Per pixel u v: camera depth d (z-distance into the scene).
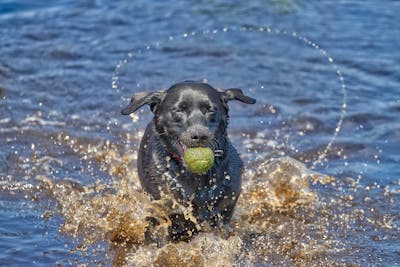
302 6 22.22
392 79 17.55
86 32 20.44
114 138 14.99
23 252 10.84
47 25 20.84
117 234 11.37
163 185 10.83
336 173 13.70
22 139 14.77
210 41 19.89
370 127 15.51
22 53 18.95
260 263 10.70
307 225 11.90
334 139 15.05
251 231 11.69
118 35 20.27
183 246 10.88
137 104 11.05
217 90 11.23
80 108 16.25
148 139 11.38
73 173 13.55
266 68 18.34
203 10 21.98
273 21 21.11
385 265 10.64
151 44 19.69
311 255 10.93
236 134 15.27
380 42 19.56
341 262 10.73
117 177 13.49
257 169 13.68
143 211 11.12
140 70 18.20
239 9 22.02
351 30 20.38
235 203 11.17
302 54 19.06
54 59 18.70
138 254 10.80
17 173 13.41
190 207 10.87
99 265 10.60
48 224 11.72
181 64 18.58
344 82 17.48
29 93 16.83
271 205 12.56
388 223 11.93
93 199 12.29
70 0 22.88
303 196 12.74
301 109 16.31
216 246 10.84
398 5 22.25
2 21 21.11
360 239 11.43
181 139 10.45
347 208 12.45
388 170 13.79
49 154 14.23
